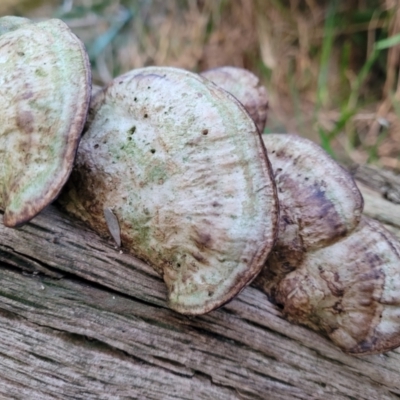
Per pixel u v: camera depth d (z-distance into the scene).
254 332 0.24
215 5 0.51
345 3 0.48
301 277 0.23
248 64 0.51
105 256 0.23
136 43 0.52
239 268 0.20
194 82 0.21
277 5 0.50
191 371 0.23
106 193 0.22
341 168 0.23
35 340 0.22
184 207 0.21
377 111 0.46
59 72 0.21
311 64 0.50
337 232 0.22
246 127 0.21
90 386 0.22
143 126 0.21
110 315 0.23
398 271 0.22
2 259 0.22
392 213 0.28
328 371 0.24
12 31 0.22
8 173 0.21
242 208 0.20
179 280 0.22
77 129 0.20
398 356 0.25
